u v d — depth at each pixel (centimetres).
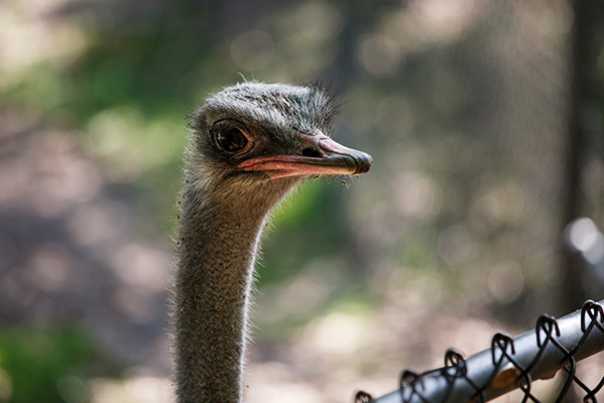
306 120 704
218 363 720
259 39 3222
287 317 2369
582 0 1630
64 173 3192
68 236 2802
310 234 2600
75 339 2125
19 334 2112
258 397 2022
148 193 3030
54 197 3041
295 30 3003
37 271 2566
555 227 1778
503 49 1917
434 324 2161
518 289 2070
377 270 2375
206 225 720
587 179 1647
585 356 590
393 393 561
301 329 2298
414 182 2281
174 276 732
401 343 2144
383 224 2381
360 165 677
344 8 2577
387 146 2322
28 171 3219
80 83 3697
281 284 2516
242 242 721
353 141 2350
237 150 704
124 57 3684
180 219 732
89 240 2786
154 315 2450
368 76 2417
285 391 2045
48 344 2067
